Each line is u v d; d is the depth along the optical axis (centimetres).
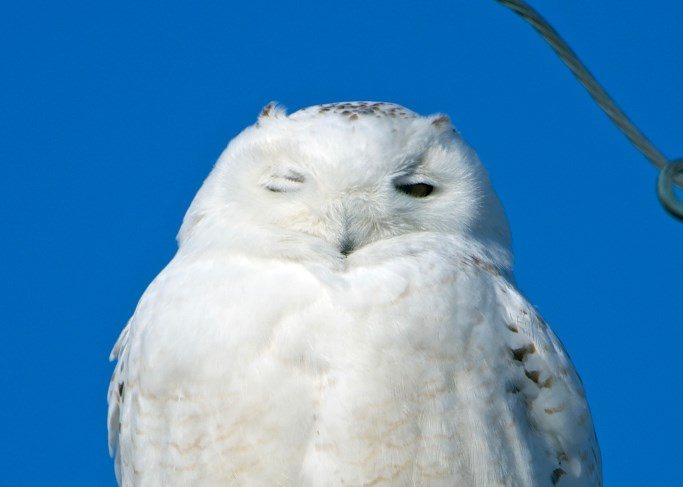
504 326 945
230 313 930
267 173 1025
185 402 923
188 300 949
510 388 934
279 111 1064
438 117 1058
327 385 909
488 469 915
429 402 904
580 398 984
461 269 957
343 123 1032
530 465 937
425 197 1032
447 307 923
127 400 983
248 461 914
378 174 1013
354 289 930
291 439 909
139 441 959
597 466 1023
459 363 913
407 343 907
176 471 935
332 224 995
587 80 598
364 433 900
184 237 1045
